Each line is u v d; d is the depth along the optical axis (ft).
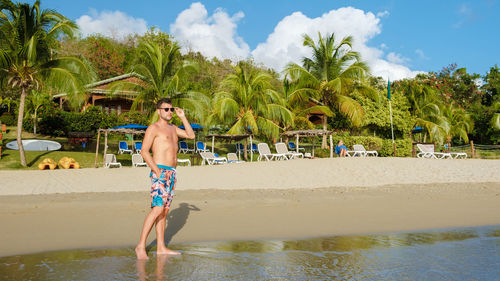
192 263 10.37
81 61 62.08
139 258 10.94
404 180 34.96
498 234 14.57
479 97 145.28
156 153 11.89
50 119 86.48
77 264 10.22
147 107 79.97
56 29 59.11
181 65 77.15
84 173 41.16
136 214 18.80
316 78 91.40
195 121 91.97
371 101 93.35
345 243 12.96
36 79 58.85
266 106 77.36
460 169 41.52
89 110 89.76
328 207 20.99
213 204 21.75
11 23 56.85
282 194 26.04
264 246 12.55
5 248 12.22
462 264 10.20
